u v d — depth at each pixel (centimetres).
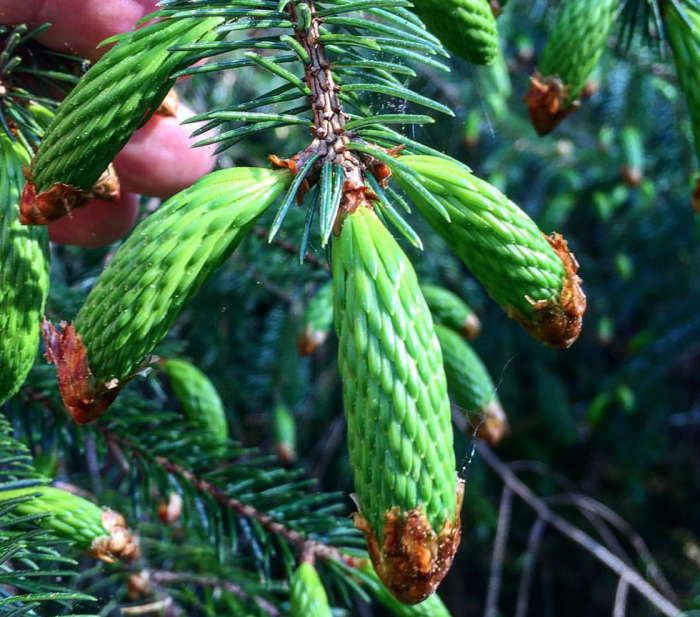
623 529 37
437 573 9
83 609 20
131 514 23
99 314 9
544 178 38
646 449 45
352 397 9
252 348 30
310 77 10
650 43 16
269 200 9
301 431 40
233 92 30
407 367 9
